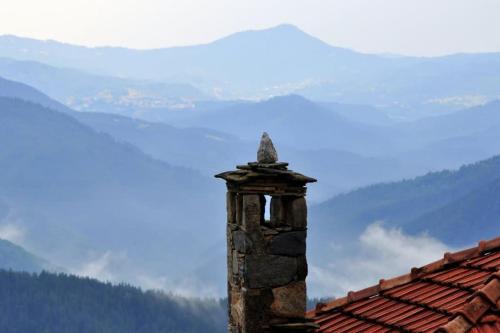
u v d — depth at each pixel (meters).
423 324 31.14
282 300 30.97
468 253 35.56
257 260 30.88
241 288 31.27
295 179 30.89
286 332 30.86
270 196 31.22
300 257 31.12
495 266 33.62
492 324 27.81
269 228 31.03
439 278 34.94
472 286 32.62
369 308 35.16
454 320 27.92
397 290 35.78
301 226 31.09
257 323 30.89
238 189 31.28
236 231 31.55
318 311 36.50
